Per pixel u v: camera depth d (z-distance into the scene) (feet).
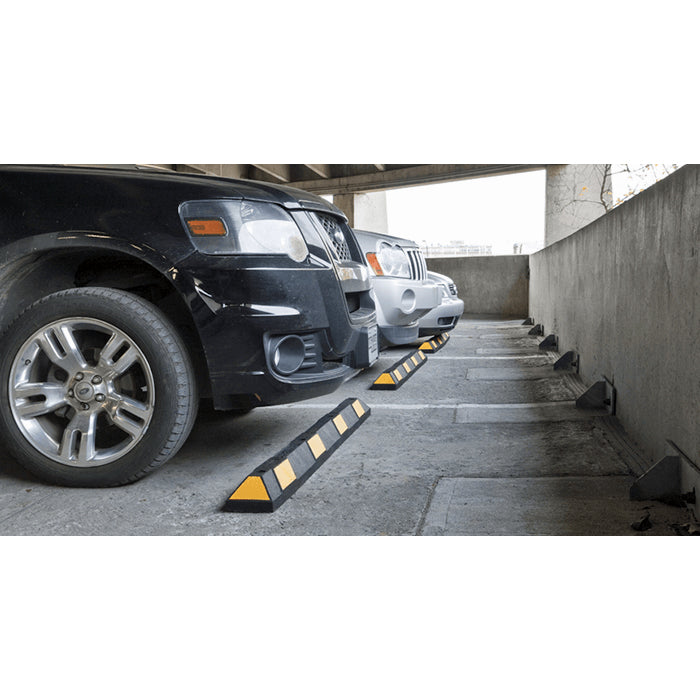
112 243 7.90
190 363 8.16
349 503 7.58
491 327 33.65
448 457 9.41
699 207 6.98
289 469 8.07
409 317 17.76
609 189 35.27
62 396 8.13
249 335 7.86
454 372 17.57
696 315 7.02
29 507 7.56
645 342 9.30
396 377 15.46
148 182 8.11
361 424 11.47
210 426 11.46
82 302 7.96
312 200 9.66
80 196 8.09
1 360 8.13
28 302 8.98
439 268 47.47
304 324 8.27
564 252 19.54
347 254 10.66
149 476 8.65
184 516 7.25
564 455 9.38
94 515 7.30
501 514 7.16
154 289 9.15
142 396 8.68
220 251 7.81
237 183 8.52
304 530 6.83
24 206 8.14
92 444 8.10
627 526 6.74
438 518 7.09
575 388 14.56
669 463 7.43
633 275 10.13
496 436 10.55
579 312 16.21
